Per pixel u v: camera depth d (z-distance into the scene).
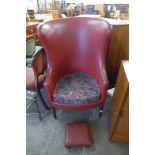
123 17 2.11
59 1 3.17
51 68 1.40
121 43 1.59
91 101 1.34
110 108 1.64
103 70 1.40
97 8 2.51
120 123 1.28
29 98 1.54
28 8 3.14
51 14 3.01
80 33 1.47
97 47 1.41
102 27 1.35
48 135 1.48
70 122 1.59
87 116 1.70
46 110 1.77
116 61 1.70
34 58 1.34
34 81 1.46
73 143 1.33
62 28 1.43
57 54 1.44
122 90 1.17
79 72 1.64
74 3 2.98
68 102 1.34
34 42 1.86
